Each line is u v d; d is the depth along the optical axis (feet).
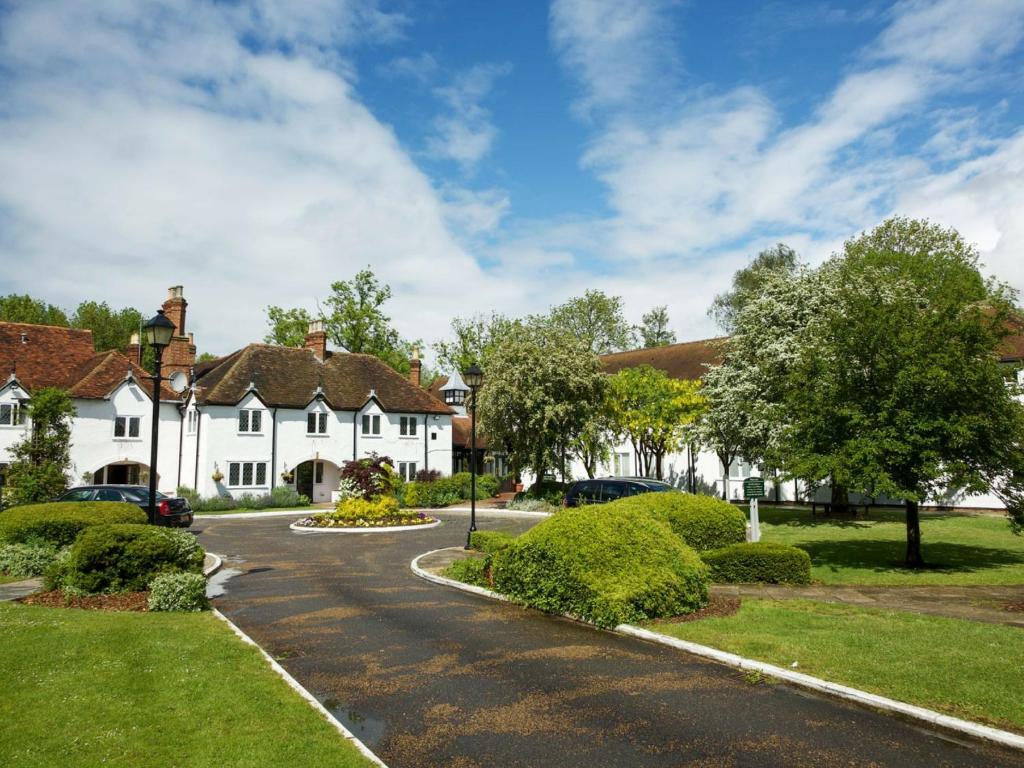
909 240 128.16
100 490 76.59
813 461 50.85
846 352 51.70
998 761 19.79
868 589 43.93
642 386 115.03
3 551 51.11
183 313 136.36
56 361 125.70
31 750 18.76
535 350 115.34
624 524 40.01
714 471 122.93
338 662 29.81
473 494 67.46
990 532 71.36
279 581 50.44
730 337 101.91
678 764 19.77
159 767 18.16
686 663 29.40
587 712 23.84
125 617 35.45
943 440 47.93
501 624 36.68
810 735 21.72
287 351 143.54
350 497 95.50
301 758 19.15
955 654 28.58
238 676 26.30
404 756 20.43
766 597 41.78
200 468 121.90
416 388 155.94
